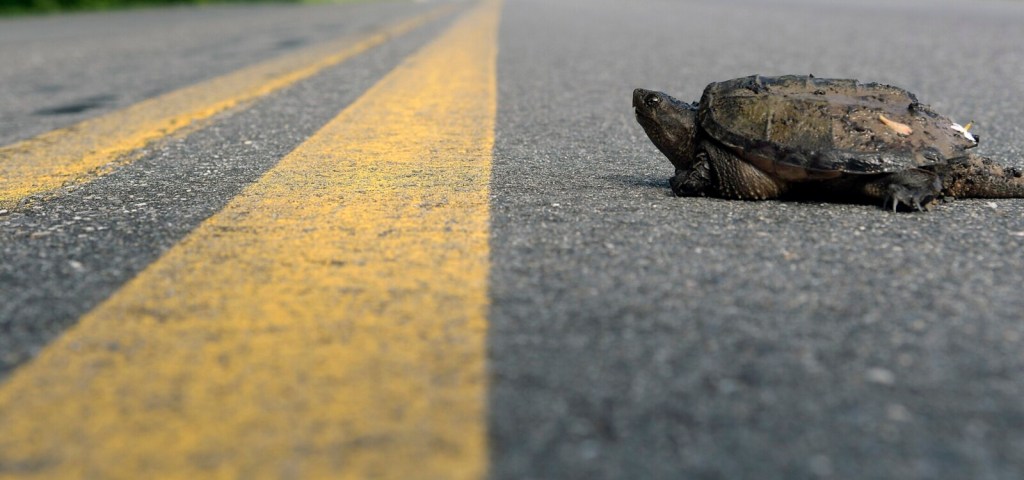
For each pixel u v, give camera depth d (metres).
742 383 1.82
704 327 2.10
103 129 5.77
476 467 1.52
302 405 1.75
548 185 3.74
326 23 18.67
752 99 3.42
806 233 2.93
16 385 1.87
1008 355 1.94
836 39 12.11
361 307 2.26
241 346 2.03
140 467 1.55
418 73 8.53
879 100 3.42
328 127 5.47
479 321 2.14
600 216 3.16
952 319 2.15
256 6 29.23
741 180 3.36
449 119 5.77
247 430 1.66
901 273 2.50
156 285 2.47
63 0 23.44
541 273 2.50
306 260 2.67
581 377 1.84
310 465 1.54
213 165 4.35
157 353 2.01
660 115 3.55
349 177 3.94
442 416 1.69
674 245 2.78
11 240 3.02
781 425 1.66
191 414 1.73
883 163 3.18
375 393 1.79
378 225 3.07
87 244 2.93
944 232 2.95
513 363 1.91
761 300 2.28
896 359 1.92
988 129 5.34
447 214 3.21
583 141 4.97
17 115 6.64
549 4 29.02
